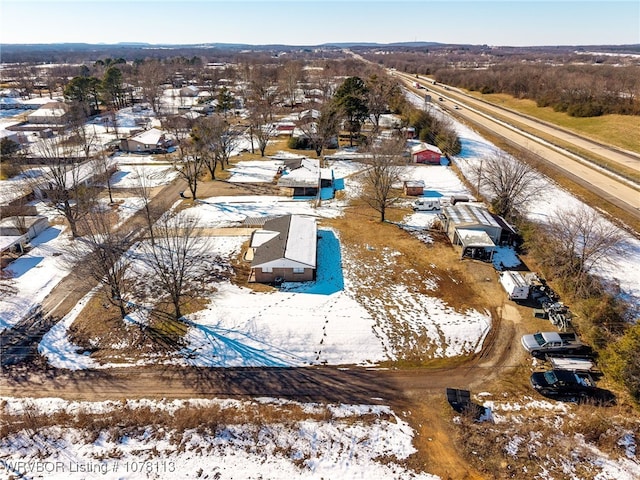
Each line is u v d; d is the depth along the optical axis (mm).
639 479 20812
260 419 24375
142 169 67812
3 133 76000
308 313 32719
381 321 32125
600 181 58031
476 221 43094
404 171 63094
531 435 23188
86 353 29281
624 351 25312
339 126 80562
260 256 37688
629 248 40531
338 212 51875
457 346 30062
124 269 35750
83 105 102875
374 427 23938
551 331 31047
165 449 22578
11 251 41688
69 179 54938
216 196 56656
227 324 31734
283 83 139375
